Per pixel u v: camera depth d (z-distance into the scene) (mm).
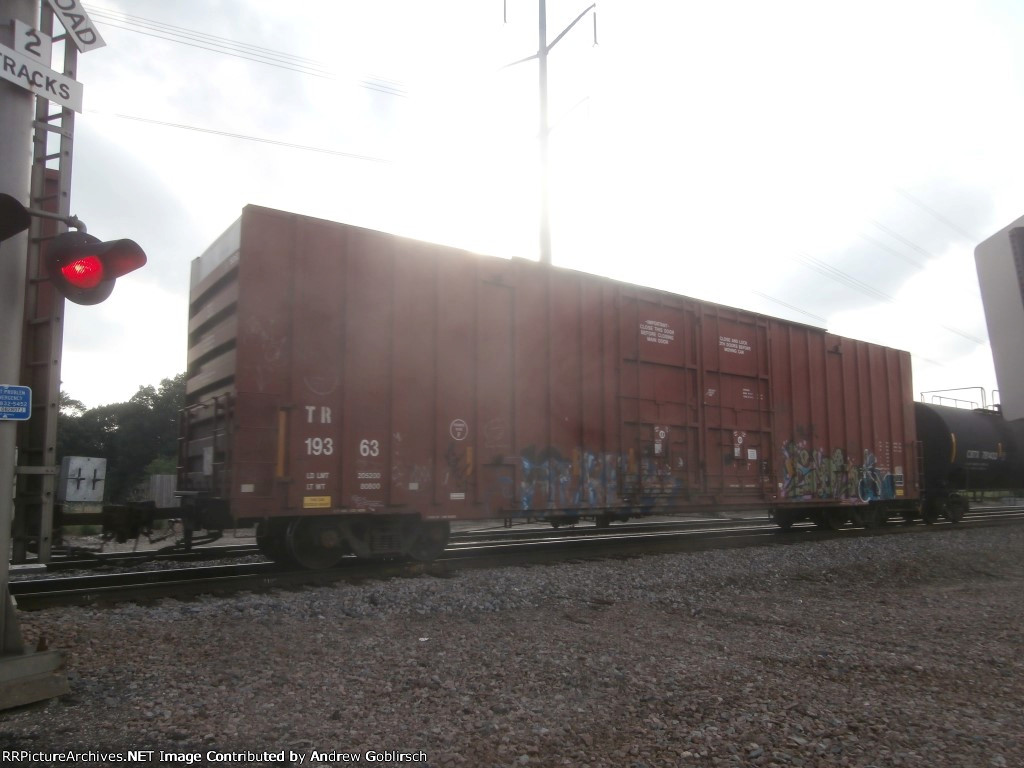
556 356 11188
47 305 8516
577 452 11227
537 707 4430
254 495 8219
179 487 10438
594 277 11859
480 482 10102
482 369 10336
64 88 4641
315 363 8812
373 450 9164
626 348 12125
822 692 4852
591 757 3707
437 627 6590
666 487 12305
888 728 4176
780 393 14742
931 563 11547
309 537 9109
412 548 10016
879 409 17406
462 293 10258
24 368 8445
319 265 8984
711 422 13266
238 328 8305
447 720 4188
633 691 4785
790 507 14602
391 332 9469
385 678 4953
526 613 7309
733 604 8000
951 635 6602
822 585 9539
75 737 3824
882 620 7238
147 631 6090
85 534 10070
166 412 43000
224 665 5176
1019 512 26297
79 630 5984
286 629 6309
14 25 4375
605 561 10789
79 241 4457
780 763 3670
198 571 9109
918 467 18438
